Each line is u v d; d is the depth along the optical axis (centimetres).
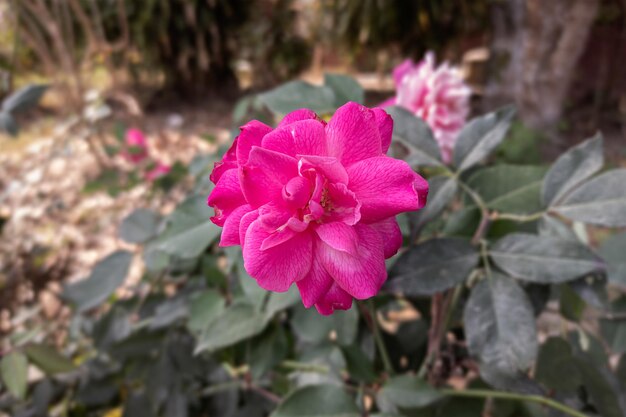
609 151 94
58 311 53
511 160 46
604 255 22
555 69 85
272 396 31
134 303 33
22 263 55
